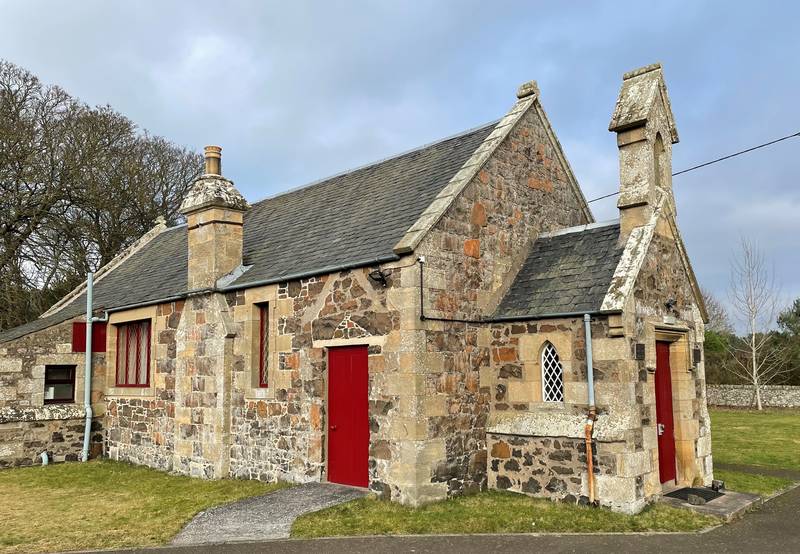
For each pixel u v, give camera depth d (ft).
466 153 38.14
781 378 103.81
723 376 106.11
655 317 31.86
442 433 30.76
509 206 37.17
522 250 37.63
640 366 30.01
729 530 26.45
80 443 50.93
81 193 81.35
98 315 52.75
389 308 30.96
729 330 135.95
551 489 30.68
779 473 41.34
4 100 74.23
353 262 32.42
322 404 34.22
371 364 31.58
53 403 50.62
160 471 44.21
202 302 42.19
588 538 24.86
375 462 30.91
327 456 34.19
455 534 25.35
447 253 32.24
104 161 86.33
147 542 25.30
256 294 38.93
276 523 27.20
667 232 34.35
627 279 29.96
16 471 45.37
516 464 32.17
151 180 97.19
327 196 47.06
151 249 65.16
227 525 27.37
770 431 63.77
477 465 32.65
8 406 47.91
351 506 29.14
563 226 42.04
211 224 41.60
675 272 34.83
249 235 48.01
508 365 33.55
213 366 40.60
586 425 29.25
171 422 44.65
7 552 24.26
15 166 75.36
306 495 31.50
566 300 31.89
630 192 33.45
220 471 39.22
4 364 47.93
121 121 90.43
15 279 76.54
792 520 28.35
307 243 39.55
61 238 80.33
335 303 33.91
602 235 35.42
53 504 33.63
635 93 34.58
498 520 27.07
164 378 45.75
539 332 32.37
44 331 50.06
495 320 33.99
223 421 39.47
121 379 52.19
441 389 31.01
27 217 77.00
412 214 34.01
